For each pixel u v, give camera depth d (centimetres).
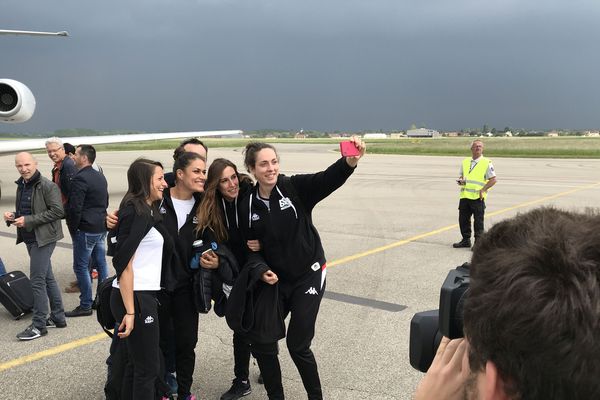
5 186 1883
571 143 7131
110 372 332
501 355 68
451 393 86
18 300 518
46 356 434
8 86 1351
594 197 1521
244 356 365
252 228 326
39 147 1386
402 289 625
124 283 297
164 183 317
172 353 370
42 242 477
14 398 362
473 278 74
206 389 382
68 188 703
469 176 844
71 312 538
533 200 1459
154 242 311
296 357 329
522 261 66
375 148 5566
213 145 7975
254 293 322
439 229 1034
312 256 328
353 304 567
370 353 438
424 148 5497
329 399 363
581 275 62
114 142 1666
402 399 362
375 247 868
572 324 60
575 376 61
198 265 339
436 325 119
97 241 544
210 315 534
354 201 1459
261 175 318
